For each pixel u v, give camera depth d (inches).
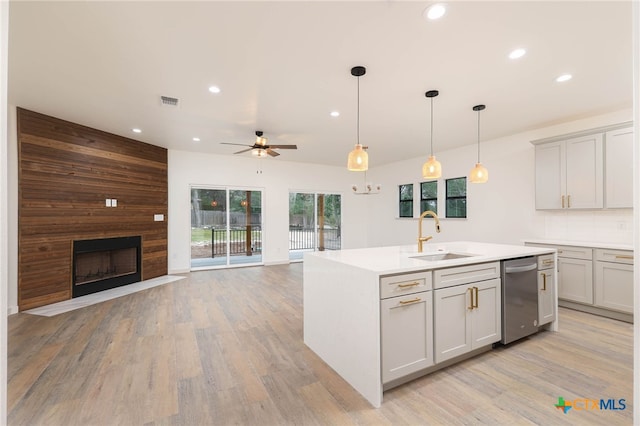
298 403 73.1
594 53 91.4
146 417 67.6
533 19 75.4
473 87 115.3
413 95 122.7
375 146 215.3
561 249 147.0
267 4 69.9
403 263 84.4
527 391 77.4
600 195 138.7
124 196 189.2
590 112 143.7
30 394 75.5
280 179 272.4
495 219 195.2
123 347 102.1
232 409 70.6
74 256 161.6
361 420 67.1
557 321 117.4
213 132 177.9
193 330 117.5
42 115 146.6
